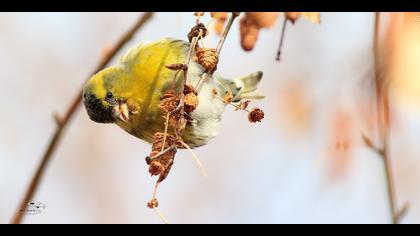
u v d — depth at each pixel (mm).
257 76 8641
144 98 7105
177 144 5848
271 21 6406
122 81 7234
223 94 7180
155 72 7000
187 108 5957
